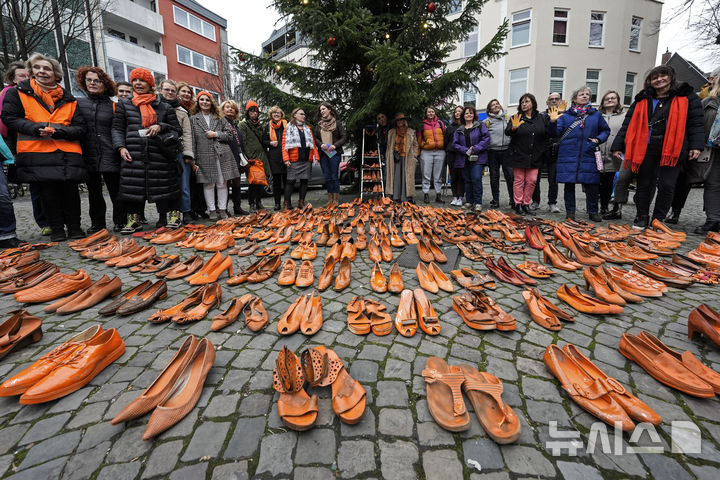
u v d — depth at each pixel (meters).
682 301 2.39
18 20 8.32
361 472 1.12
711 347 1.83
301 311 2.17
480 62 6.79
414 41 6.88
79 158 3.95
